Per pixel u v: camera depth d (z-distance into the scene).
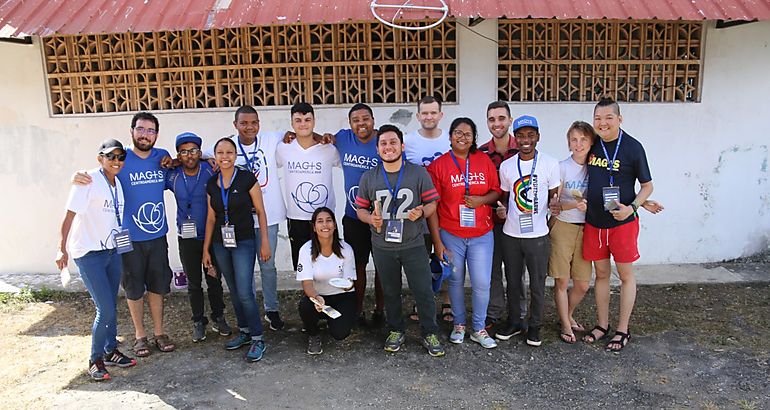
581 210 4.16
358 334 4.77
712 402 3.67
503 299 4.82
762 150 6.12
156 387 3.96
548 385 3.92
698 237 6.23
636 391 3.82
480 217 4.26
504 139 4.39
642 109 5.91
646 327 4.79
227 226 4.13
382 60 5.76
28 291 5.77
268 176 4.61
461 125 4.08
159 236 4.30
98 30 4.73
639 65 5.87
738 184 6.16
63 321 5.18
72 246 3.85
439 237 4.23
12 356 4.47
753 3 4.93
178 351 4.51
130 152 4.16
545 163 4.18
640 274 5.94
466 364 4.22
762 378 3.95
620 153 4.13
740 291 5.55
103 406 3.72
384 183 4.07
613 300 5.38
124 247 3.98
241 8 4.82
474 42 5.72
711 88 5.93
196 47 5.84
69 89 5.95
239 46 5.79
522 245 4.26
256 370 4.19
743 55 5.89
